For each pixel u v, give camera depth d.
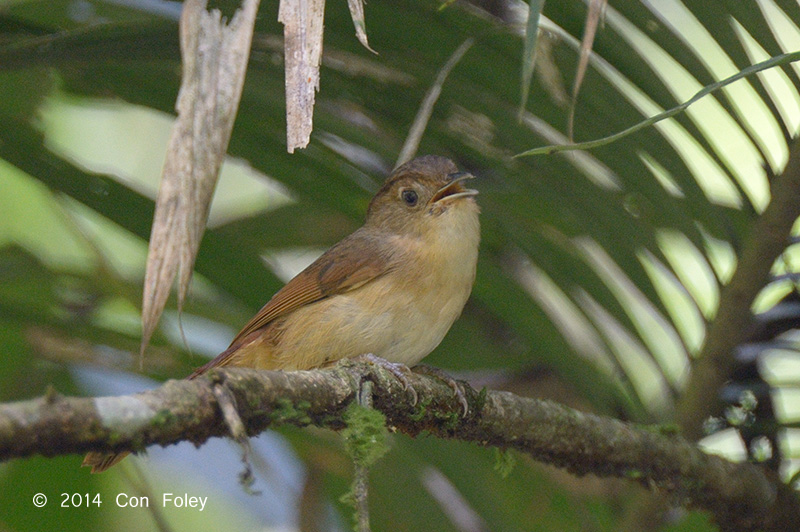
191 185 4.42
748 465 7.97
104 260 9.44
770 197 7.60
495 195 8.65
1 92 9.09
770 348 7.91
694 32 11.88
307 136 4.62
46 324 9.34
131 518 10.88
